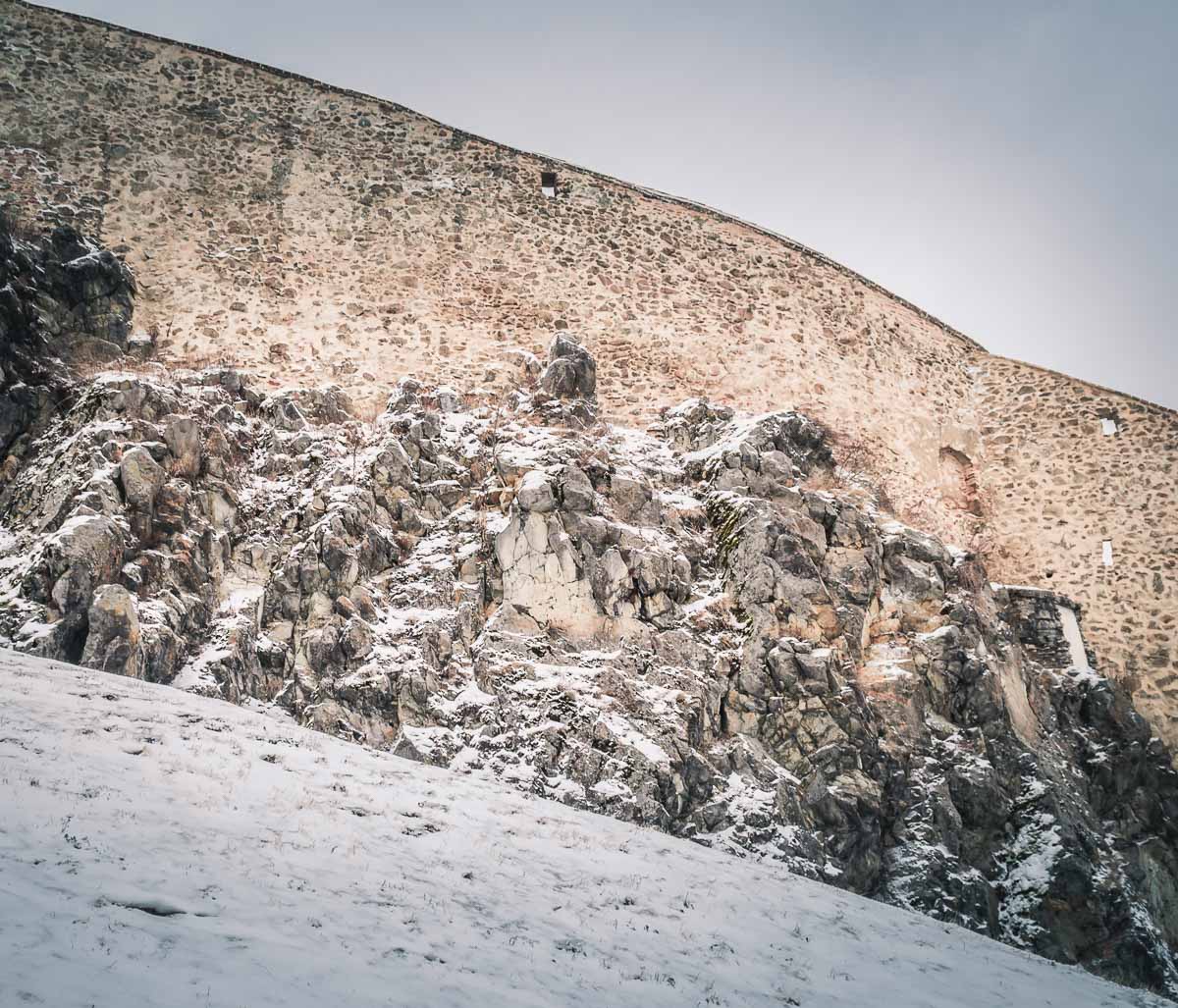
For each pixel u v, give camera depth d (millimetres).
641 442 19281
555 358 19906
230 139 21391
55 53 21125
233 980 6395
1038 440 23078
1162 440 22578
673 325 21828
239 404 17984
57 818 7961
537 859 10312
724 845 13570
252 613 15016
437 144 22391
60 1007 5590
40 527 14367
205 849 8219
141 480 14977
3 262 17547
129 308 19156
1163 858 17031
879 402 22484
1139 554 21750
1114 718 18141
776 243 23344
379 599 15375
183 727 10953
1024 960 12219
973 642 16953
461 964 7574
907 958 10727
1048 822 15422
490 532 16031
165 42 21875
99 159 20547
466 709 14234
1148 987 14273
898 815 15031
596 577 15578
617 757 13742
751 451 18297
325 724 13789
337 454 17250
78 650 13086
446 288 21062
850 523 17703
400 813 10453
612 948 8734
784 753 14891
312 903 7832
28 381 16641
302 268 20578
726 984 8680
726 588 16328
